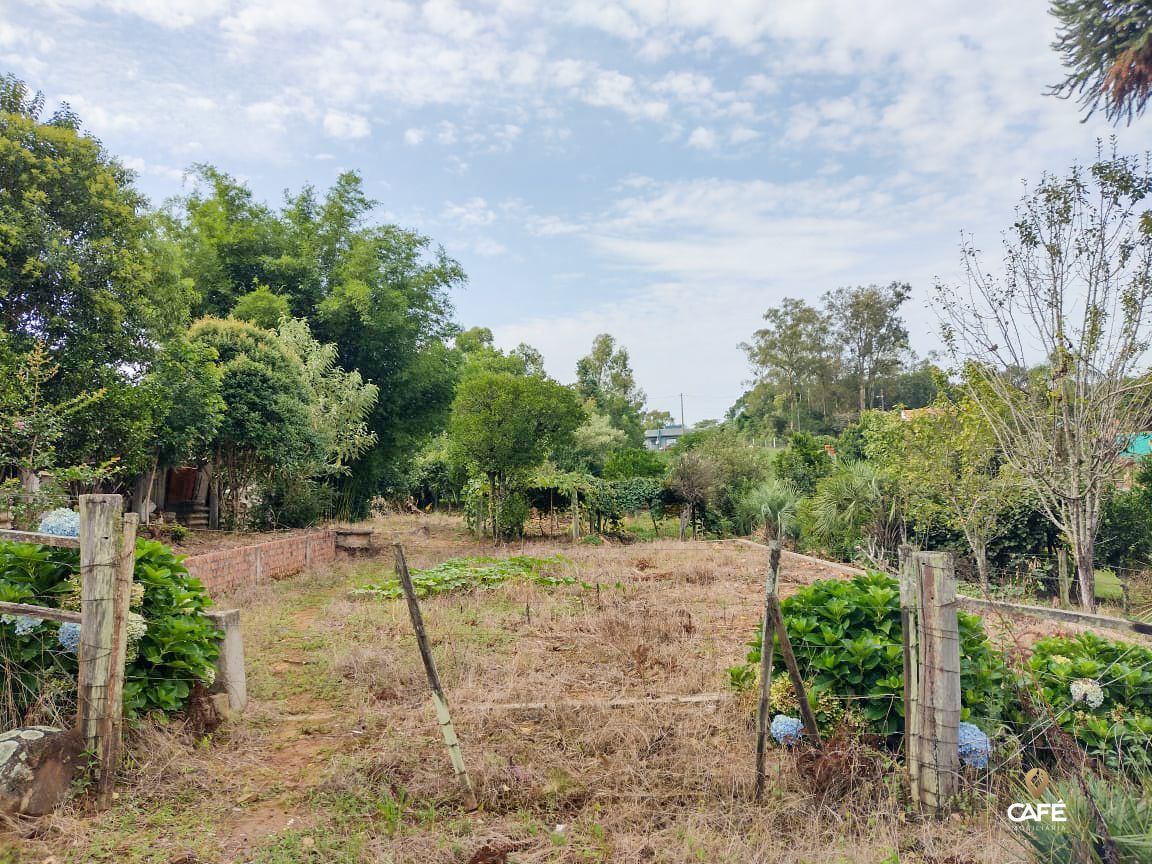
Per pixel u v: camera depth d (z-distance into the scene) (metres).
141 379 10.61
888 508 13.70
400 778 4.01
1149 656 4.36
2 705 3.91
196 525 14.05
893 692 4.12
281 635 7.45
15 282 8.97
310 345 17.64
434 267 22.88
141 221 10.69
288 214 21.61
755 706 4.67
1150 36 10.62
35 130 9.41
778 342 58.22
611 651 6.61
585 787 3.90
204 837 3.42
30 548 4.22
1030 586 11.74
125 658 4.04
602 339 62.53
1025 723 4.10
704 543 17.59
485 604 9.04
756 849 3.28
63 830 3.35
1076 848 2.73
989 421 9.26
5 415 7.77
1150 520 11.92
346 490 20.47
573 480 19.23
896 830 3.39
